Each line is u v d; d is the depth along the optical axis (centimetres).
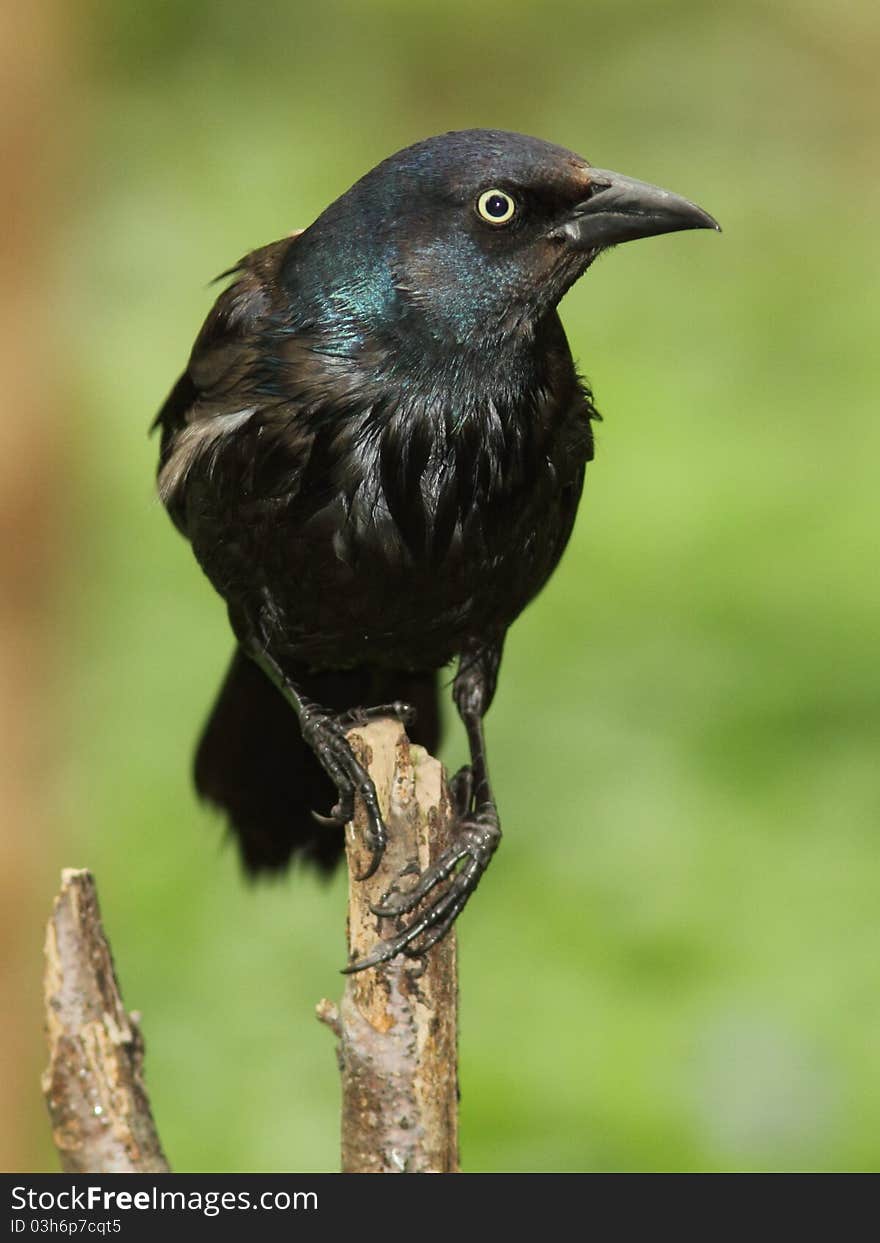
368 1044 698
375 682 930
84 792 1384
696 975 1266
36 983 1164
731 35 2758
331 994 1248
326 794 938
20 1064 1153
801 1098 1178
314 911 1295
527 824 1391
